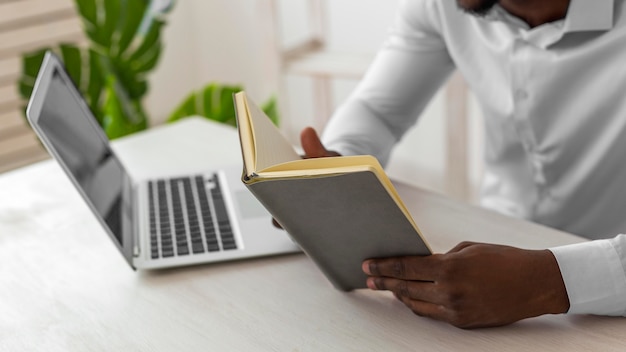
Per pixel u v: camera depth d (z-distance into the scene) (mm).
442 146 3074
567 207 1402
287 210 931
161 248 1173
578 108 1304
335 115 1508
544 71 1310
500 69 1393
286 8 3312
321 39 2881
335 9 3158
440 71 1529
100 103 2441
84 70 2379
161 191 1350
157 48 2488
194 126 1678
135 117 2369
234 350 952
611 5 1215
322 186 886
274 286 1084
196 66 3732
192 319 1021
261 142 987
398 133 1533
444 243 1154
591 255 962
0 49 2879
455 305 937
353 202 905
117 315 1041
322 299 1048
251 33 3500
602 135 1298
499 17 1313
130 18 2367
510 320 951
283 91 2803
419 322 983
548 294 947
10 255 1209
